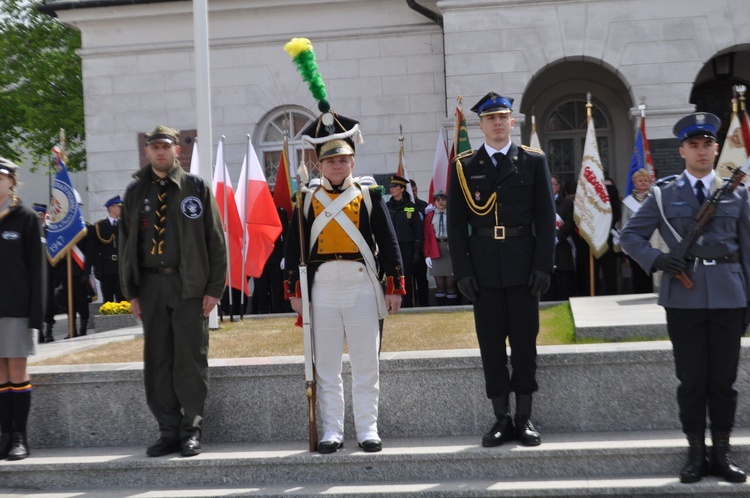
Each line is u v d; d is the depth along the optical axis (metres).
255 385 6.84
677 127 6.00
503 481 6.03
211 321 9.79
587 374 6.62
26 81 24.16
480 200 6.32
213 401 6.87
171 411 6.60
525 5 15.19
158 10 17.39
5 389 6.70
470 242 6.38
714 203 5.77
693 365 5.80
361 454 6.21
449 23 15.32
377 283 6.45
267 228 10.89
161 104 17.59
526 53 15.23
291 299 6.54
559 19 15.17
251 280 12.94
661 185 6.05
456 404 6.71
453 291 13.69
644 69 15.10
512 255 6.23
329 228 6.40
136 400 6.95
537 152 6.41
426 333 8.67
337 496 5.90
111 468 6.38
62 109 23.69
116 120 17.70
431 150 16.97
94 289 16.66
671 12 15.02
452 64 15.35
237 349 8.08
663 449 6.01
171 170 6.62
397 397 6.75
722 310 5.74
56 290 16.11
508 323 6.36
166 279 6.54
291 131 17.47
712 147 5.89
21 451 6.63
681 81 15.02
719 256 5.75
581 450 6.05
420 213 13.46
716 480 5.79
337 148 6.35
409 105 17.02
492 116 6.36
